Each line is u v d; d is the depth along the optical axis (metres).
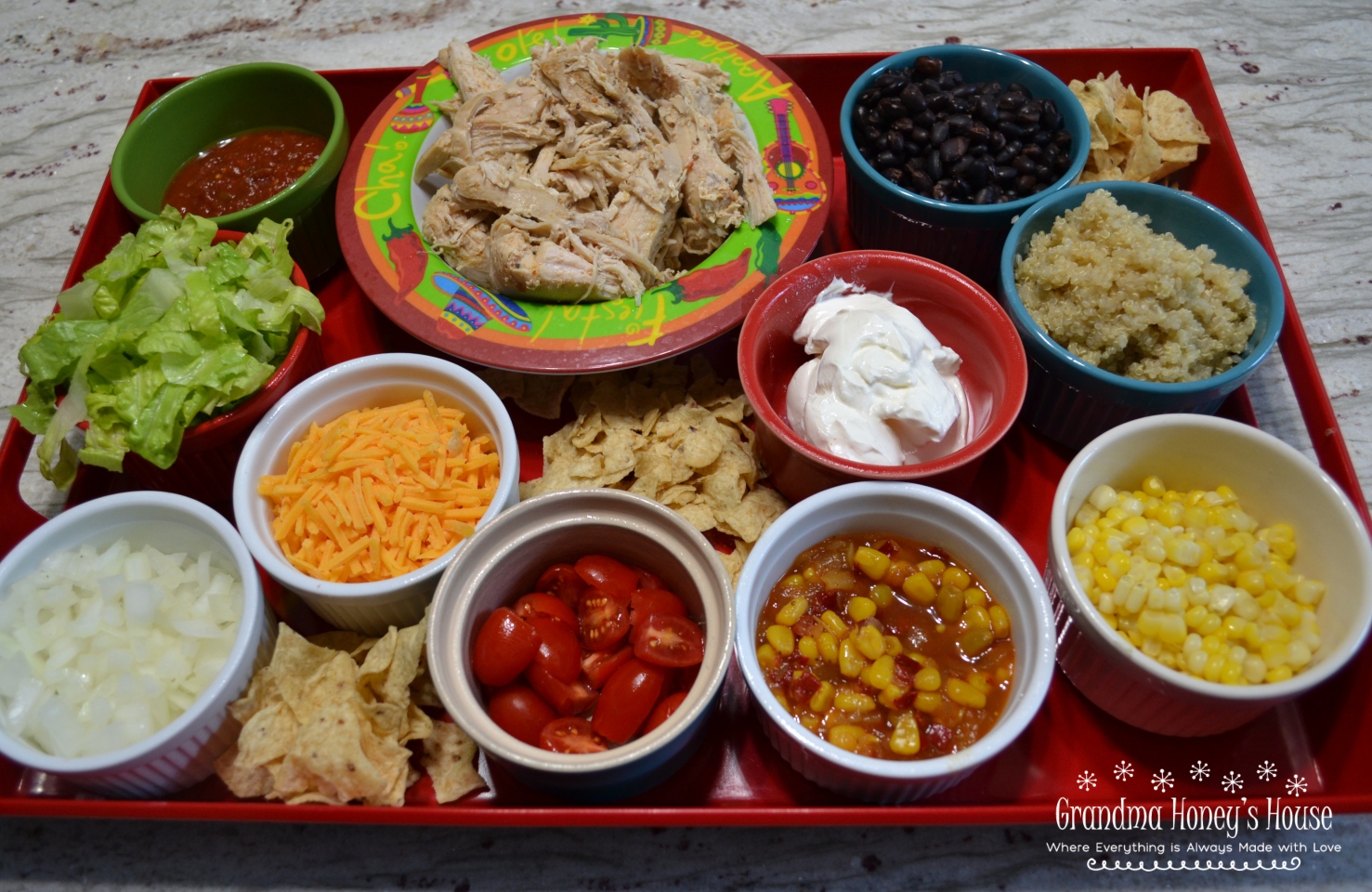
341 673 0.37
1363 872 0.37
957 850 0.38
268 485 0.40
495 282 0.45
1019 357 0.41
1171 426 0.39
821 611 0.38
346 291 0.50
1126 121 0.51
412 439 0.41
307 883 0.38
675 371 0.46
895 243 0.49
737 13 0.62
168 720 0.37
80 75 0.61
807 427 0.42
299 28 0.62
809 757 0.35
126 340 0.41
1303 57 0.59
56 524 0.39
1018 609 0.37
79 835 0.39
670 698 0.36
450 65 0.50
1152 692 0.36
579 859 0.38
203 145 0.52
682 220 0.48
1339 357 0.49
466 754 0.37
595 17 0.53
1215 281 0.43
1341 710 0.38
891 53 0.56
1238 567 0.38
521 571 0.39
